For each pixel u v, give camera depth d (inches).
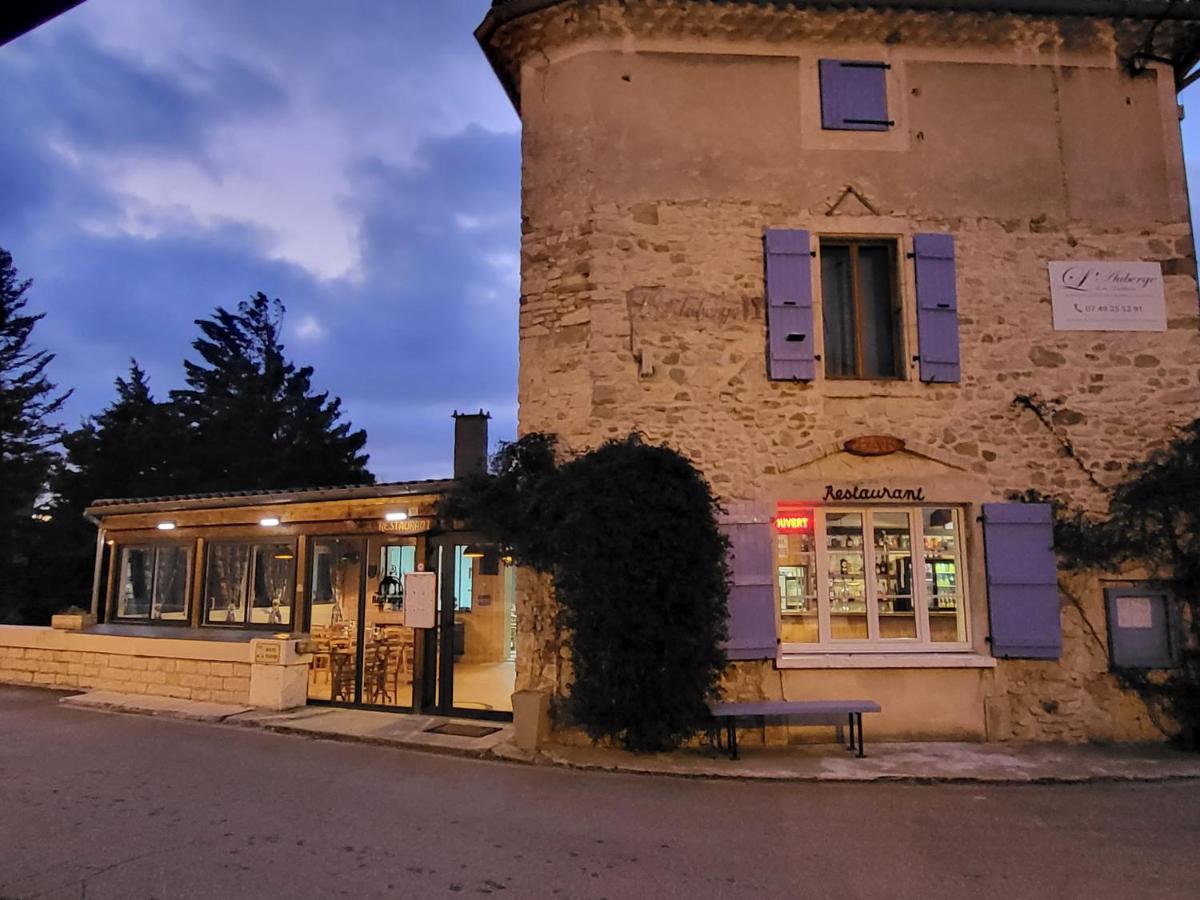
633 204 329.4
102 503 451.2
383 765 268.5
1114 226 335.0
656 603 278.5
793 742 298.4
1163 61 344.5
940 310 323.9
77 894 155.8
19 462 944.9
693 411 317.1
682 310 323.0
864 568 317.1
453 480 347.3
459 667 354.0
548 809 218.7
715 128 335.6
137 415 1028.5
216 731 322.3
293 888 160.7
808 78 340.5
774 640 301.7
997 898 161.9
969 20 336.2
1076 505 315.9
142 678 396.2
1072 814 218.1
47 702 387.5
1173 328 328.2
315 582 388.8
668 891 163.0
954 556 319.3
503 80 375.9
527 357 329.4
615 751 282.7
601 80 337.1
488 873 171.0
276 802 221.0
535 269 333.4
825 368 328.5
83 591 783.1
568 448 317.1
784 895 162.1
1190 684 295.0
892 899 160.7
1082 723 302.2
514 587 368.8
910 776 252.4
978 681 303.9
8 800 220.8
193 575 425.7
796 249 326.0
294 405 1141.7
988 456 317.4
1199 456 311.6
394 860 177.6
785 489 312.8
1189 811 221.5
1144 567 311.4
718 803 226.5
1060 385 323.0
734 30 338.3
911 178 335.3
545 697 293.7
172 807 215.0
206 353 1210.0
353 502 377.4
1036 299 328.2
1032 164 337.4
